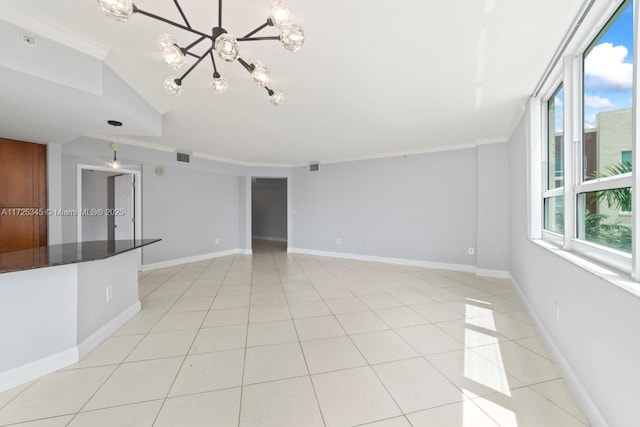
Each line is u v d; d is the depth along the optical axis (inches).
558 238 97.7
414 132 169.9
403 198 226.5
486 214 186.9
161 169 214.5
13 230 135.5
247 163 273.7
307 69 94.8
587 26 69.6
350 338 98.5
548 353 87.8
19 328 73.8
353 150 219.3
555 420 60.0
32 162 140.9
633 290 46.5
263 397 67.6
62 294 81.5
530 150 118.7
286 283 172.1
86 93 81.7
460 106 128.0
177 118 142.1
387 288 160.6
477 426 58.2
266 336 100.1
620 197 63.1
